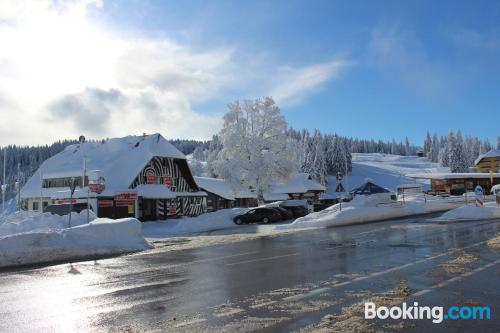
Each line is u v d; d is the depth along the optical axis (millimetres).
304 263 13297
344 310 7785
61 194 44125
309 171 127562
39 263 15570
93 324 7441
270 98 59812
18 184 48688
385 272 11273
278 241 21000
